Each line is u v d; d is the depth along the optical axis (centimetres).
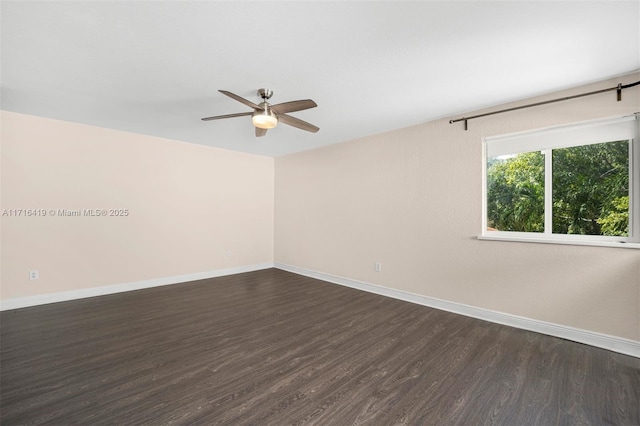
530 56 204
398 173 377
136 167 411
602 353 229
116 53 201
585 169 255
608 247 235
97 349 232
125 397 171
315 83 247
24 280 332
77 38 183
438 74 231
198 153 475
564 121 258
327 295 390
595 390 181
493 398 174
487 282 302
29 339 249
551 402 170
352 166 434
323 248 480
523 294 278
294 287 431
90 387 181
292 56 205
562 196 267
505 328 280
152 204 427
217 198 501
